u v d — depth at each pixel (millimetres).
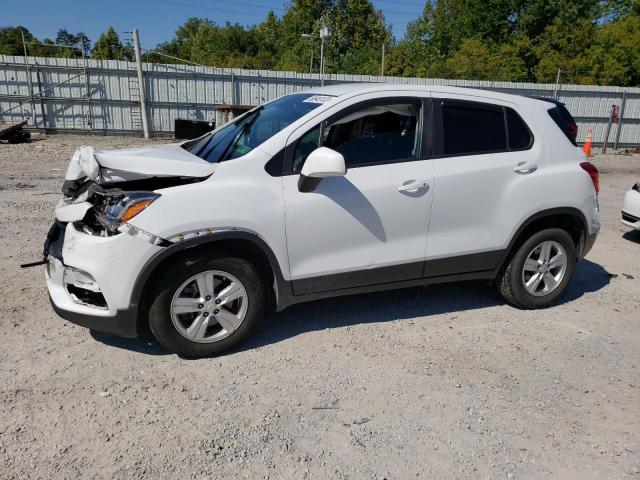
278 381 3557
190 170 3629
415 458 2883
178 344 3686
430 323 4527
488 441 3045
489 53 42781
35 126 21969
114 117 22531
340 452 2906
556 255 4840
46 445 2859
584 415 3332
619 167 17672
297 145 3861
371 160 4055
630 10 45438
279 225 3768
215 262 3654
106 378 3506
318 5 53719
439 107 4285
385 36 53750
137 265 3434
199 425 3076
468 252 4422
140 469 2719
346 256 4035
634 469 2871
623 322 4738
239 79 22844
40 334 4039
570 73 39344
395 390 3502
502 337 4328
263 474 2725
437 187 4188
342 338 4191
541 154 4598
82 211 3658
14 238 6367
